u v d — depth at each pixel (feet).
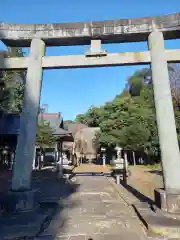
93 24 25.39
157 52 23.86
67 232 16.83
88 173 71.20
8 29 25.98
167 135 22.06
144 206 23.62
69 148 109.91
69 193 34.81
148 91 114.83
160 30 24.32
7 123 34.60
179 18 23.84
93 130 139.54
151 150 86.94
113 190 37.93
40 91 25.44
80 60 25.08
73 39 25.91
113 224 18.85
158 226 16.76
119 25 25.04
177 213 19.80
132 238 15.66
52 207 25.00
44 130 76.28
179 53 23.61
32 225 18.15
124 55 24.56
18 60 25.66
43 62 25.57
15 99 66.23
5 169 77.61
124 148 86.53
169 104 22.66
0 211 21.77
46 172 67.26
